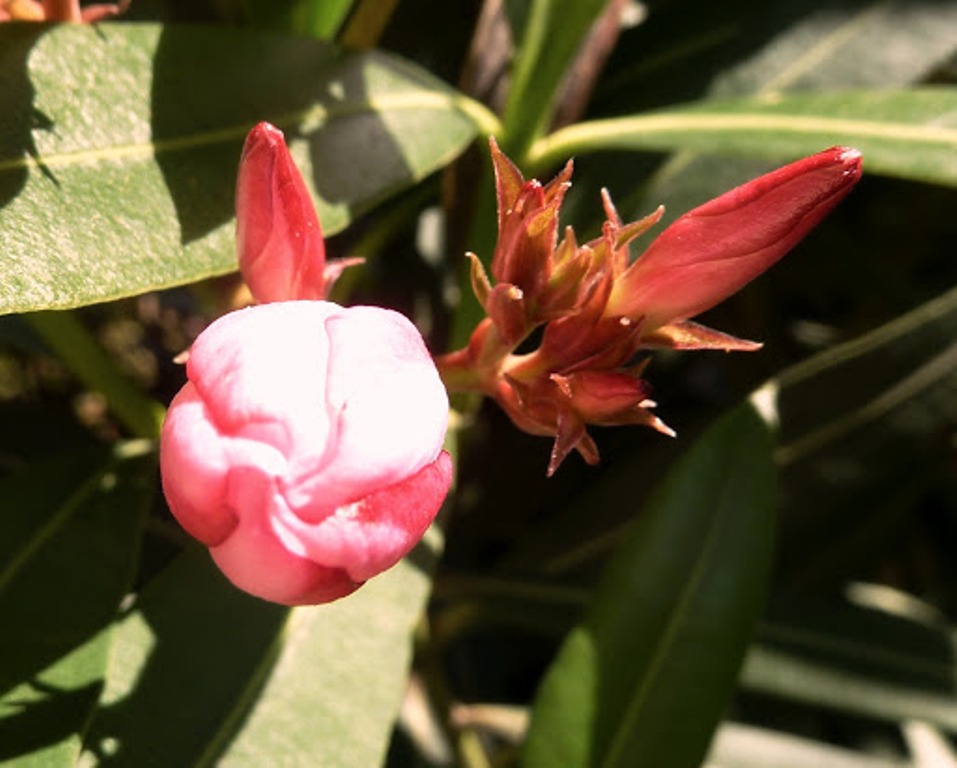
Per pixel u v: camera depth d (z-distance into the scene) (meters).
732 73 0.20
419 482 0.11
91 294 0.13
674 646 0.17
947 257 0.25
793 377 0.19
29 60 0.14
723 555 0.17
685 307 0.13
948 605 0.24
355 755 0.15
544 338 0.14
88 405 0.23
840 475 0.20
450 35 0.22
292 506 0.10
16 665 0.14
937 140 0.17
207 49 0.15
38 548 0.15
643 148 0.17
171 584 0.15
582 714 0.17
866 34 0.20
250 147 0.13
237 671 0.15
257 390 0.10
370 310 0.11
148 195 0.14
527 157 0.17
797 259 0.24
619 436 0.23
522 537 0.23
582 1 0.17
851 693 0.20
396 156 0.16
